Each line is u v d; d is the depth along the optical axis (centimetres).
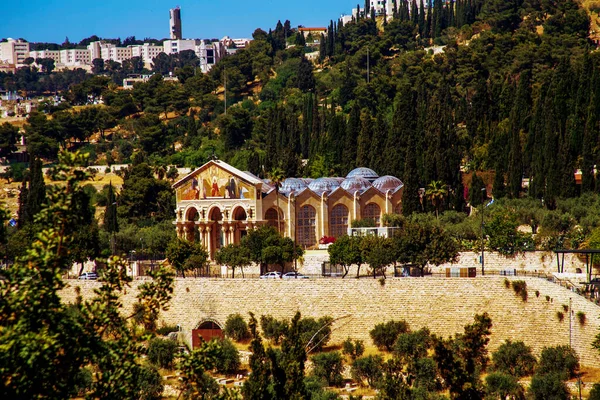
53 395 8019
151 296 9444
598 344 17412
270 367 13738
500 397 17388
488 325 13688
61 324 8056
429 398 16250
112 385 8650
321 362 19150
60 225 8162
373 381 18800
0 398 7462
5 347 7469
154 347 19900
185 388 10125
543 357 19012
